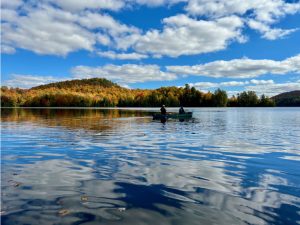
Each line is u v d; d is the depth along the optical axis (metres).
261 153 11.59
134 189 6.77
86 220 5.03
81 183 7.24
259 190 6.72
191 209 5.55
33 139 15.84
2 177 7.74
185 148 12.81
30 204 5.75
